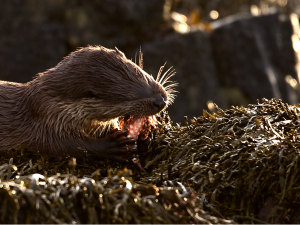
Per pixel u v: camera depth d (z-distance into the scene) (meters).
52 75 5.29
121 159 4.86
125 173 3.64
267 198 3.89
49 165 4.82
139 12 14.20
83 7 13.92
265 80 14.92
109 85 5.11
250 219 3.76
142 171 4.69
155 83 5.34
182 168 4.29
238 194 3.94
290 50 16.52
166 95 5.33
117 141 4.88
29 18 13.59
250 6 19.73
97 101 5.13
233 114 4.86
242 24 15.08
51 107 5.16
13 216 3.14
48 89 5.23
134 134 4.98
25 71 13.61
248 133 4.40
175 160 4.55
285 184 3.76
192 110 13.68
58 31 13.66
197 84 13.82
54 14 13.73
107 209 3.26
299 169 3.81
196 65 13.85
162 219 3.32
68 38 13.80
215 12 18.56
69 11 13.81
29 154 5.01
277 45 16.22
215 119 4.87
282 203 3.74
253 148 4.12
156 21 14.53
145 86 5.20
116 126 5.68
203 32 14.20
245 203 3.88
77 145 5.01
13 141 5.26
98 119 5.25
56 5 13.71
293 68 16.62
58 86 5.20
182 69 13.79
